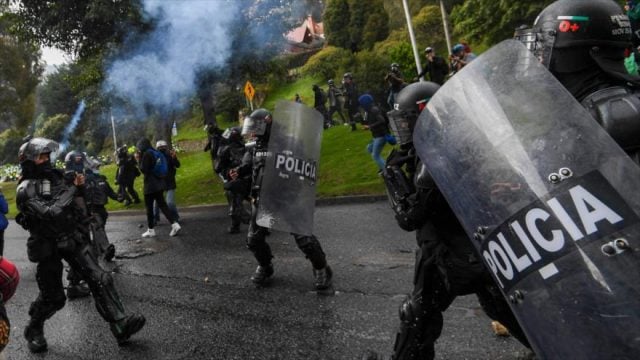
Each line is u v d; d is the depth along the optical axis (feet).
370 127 28.60
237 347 11.97
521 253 4.97
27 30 45.70
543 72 5.16
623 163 4.51
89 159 22.72
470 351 10.39
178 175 57.31
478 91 5.56
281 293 15.48
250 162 16.89
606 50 5.79
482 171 5.38
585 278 4.50
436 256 7.61
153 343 12.86
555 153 4.87
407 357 8.04
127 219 38.47
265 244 16.28
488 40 70.38
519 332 7.43
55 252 12.68
